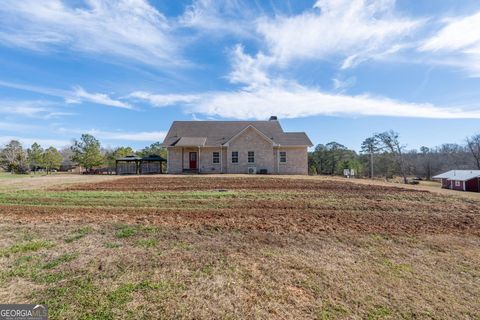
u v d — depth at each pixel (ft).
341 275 12.73
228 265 13.71
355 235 19.16
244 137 81.87
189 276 12.42
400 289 11.47
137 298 10.49
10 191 40.24
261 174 75.92
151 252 15.39
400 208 28.78
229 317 9.37
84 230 19.88
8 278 12.03
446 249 16.43
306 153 82.84
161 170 95.91
